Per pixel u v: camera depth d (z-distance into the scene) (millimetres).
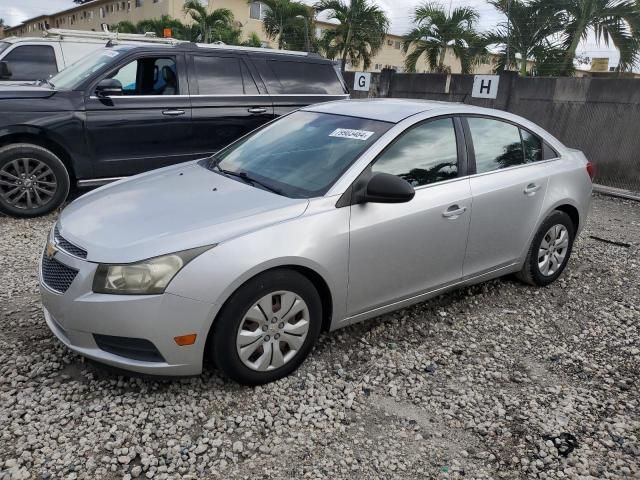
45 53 9047
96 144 6352
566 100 10242
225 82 7137
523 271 4777
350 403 3178
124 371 2986
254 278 3031
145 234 3002
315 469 2686
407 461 2777
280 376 3305
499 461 2814
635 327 4320
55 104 6086
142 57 6641
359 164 3525
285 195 3438
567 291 4938
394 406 3199
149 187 3734
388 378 3465
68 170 6473
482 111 4375
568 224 4906
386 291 3674
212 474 2615
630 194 9250
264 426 2955
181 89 6809
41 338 3646
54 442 2744
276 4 24469
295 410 3094
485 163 4227
